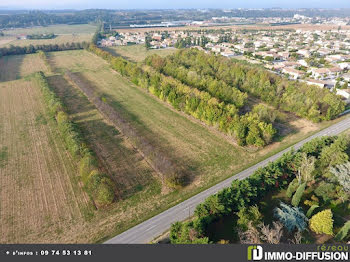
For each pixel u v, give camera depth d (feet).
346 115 323.57
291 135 276.21
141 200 188.65
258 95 372.17
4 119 312.09
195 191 196.34
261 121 276.41
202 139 269.64
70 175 214.07
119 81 460.14
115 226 166.71
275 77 405.39
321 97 324.60
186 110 319.27
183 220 169.89
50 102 330.13
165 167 211.61
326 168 199.93
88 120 308.40
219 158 237.86
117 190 198.29
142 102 366.43
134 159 235.81
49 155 240.73
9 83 444.55
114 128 290.76
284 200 184.55
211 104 297.33
